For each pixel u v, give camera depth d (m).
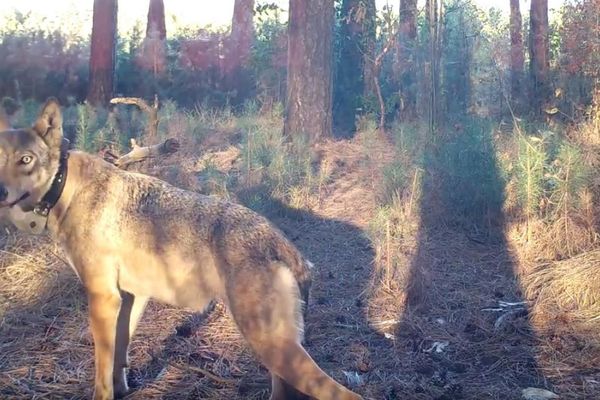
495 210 4.61
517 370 3.12
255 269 2.51
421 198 4.80
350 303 3.71
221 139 7.21
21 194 2.67
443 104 7.13
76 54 10.85
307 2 6.95
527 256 4.21
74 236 2.69
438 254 4.31
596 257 3.80
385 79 9.12
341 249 4.42
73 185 2.72
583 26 7.22
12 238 4.18
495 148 4.91
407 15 8.89
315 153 6.44
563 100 7.37
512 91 9.07
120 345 2.85
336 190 5.44
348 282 3.96
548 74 8.27
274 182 5.13
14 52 10.27
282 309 2.49
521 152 4.59
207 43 11.55
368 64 8.34
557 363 3.16
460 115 7.23
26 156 2.66
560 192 4.42
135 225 2.66
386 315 3.58
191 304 2.64
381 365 3.15
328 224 4.80
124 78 10.99
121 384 2.88
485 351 3.28
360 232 4.63
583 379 3.02
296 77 7.03
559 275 3.77
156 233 2.63
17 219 2.76
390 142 6.87
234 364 3.13
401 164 5.08
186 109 9.64
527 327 3.46
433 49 6.99
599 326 3.42
